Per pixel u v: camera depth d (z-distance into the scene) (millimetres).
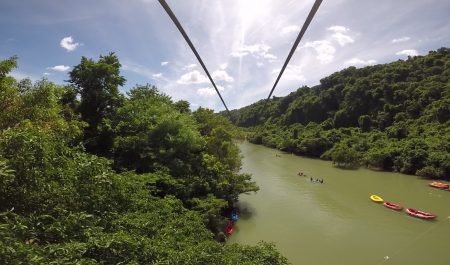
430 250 25078
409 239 27125
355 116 78562
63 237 8828
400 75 79375
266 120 102812
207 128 43625
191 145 29297
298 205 35312
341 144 64000
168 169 26016
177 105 44781
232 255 13906
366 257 24031
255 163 59656
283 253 24484
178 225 16219
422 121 63344
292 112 93375
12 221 8070
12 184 8773
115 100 29688
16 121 13914
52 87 16281
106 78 28375
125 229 12250
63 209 9805
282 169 54344
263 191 40531
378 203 36375
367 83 80875
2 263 6137
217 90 5629
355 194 39781
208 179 29188
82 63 28312
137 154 27703
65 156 11234
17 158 8688
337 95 86688
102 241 9375
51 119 16188
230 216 31141
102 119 28359
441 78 71938
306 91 102938
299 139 73188
